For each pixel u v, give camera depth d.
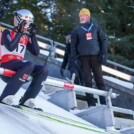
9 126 13.06
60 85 16.59
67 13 52.34
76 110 19.03
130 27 51.97
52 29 51.66
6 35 13.82
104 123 17.94
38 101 18.08
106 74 38.00
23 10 14.21
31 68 13.99
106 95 17.98
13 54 13.98
